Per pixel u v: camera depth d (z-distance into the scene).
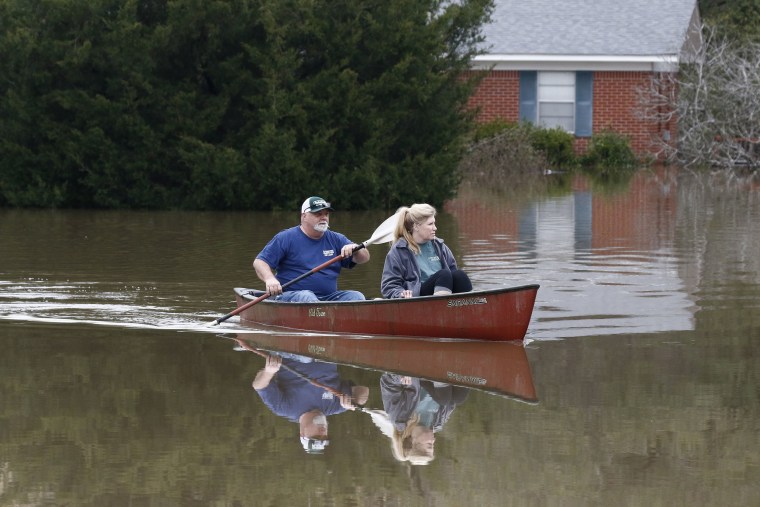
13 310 33.00
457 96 66.00
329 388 24.08
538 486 17.69
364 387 24.23
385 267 30.36
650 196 70.62
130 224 56.06
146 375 25.22
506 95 100.12
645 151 99.56
